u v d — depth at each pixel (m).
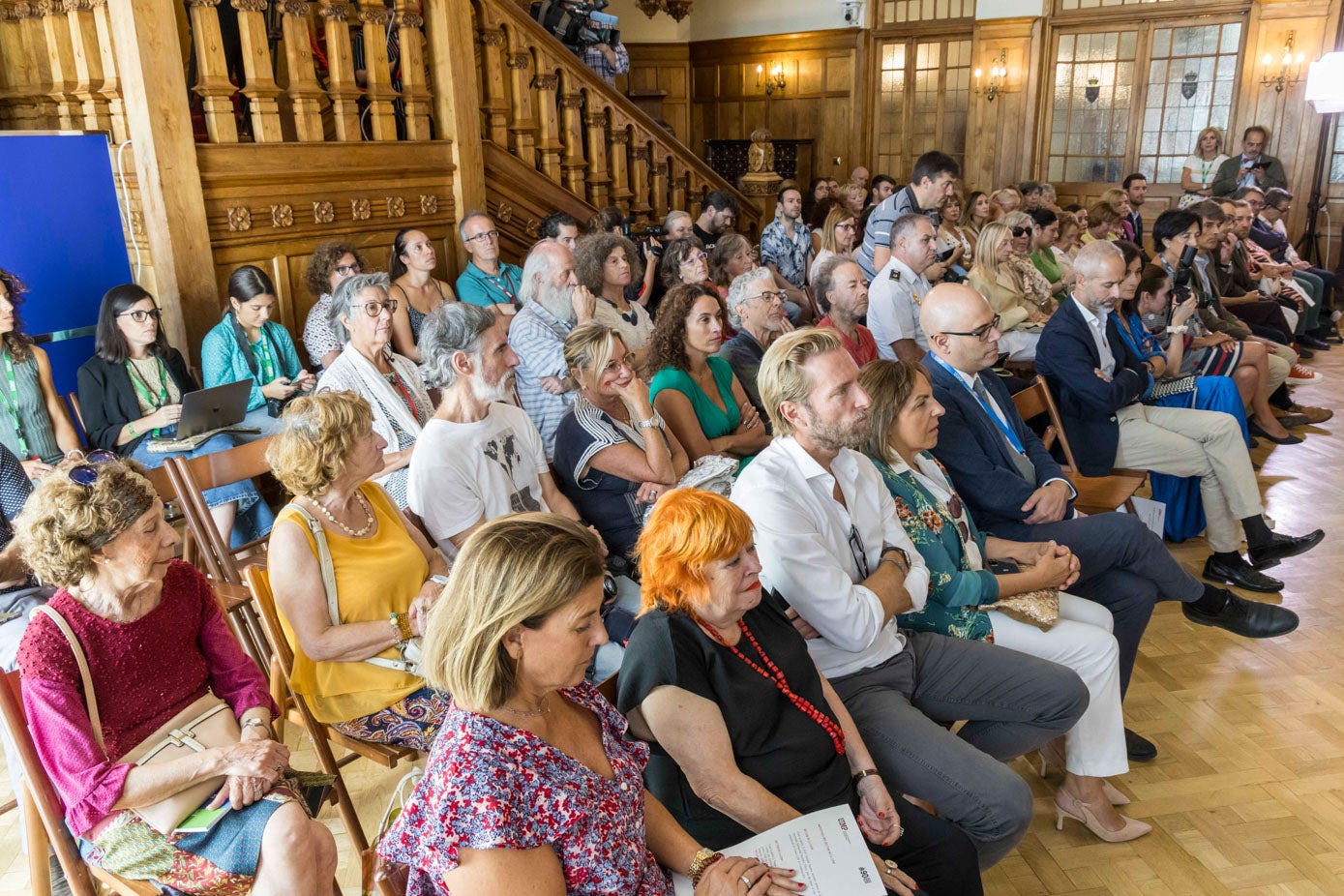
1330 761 2.75
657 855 1.56
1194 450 3.84
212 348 3.82
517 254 5.79
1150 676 3.21
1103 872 2.34
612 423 2.81
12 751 2.02
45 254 3.82
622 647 2.39
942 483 2.71
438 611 1.28
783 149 11.38
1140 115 10.07
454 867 1.22
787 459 2.20
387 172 4.80
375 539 2.23
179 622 1.95
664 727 1.66
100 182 3.95
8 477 2.67
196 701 1.98
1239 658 3.32
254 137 4.29
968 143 10.80
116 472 1.82
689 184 7.25
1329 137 9.36
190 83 4.55
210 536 2.78
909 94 10.95
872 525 2.30
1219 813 2.54
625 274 4.25
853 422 2.15
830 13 10.90
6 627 2.47
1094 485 3.56
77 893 1.82
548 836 1.27
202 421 3.38
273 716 2.09
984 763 1.96
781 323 3.77
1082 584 2.81
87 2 3.93
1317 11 9.03
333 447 2.09
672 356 3.19
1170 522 4.21
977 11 10.37
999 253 4.74
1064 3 10.08
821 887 1.53
